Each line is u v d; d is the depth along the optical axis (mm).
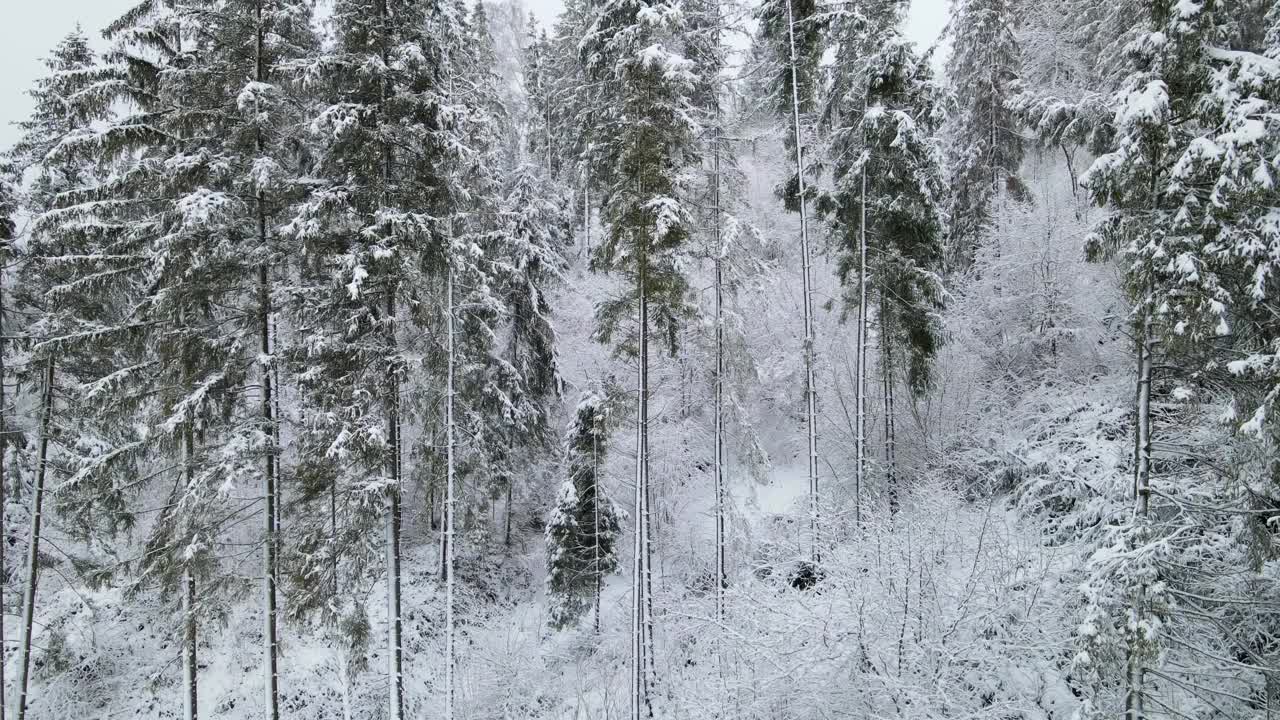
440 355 13805
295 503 12242
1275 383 6945
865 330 15820
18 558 18516
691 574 18281
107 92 12070
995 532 10625
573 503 18578
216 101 12750
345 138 12203
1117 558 7062
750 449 17750
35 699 15797
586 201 33812
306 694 16188
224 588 12227
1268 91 6965
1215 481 9117
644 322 14273
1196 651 8414
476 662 17328
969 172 22031
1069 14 24469
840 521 13125
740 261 16688
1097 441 13367
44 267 14070
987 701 9336
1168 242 7426
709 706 10844
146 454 12562
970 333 18438
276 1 12773
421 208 13250
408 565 20500
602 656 16984
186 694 12422
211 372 12297
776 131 17125
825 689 9664
